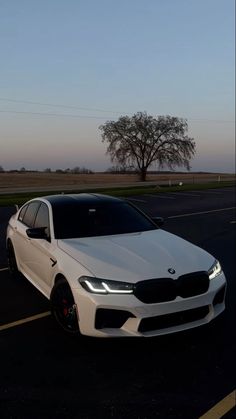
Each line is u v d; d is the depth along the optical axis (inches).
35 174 3590.1
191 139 2662.4
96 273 171.9
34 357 168.9
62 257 193.9
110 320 167.6
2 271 311.3
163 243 202.5
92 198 252.7
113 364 161.9
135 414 129.0
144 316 163.6
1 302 238.7
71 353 171.9
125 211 244.1
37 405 134.6
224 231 506.3
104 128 2669.8
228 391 141.6
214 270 186.4
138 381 148.9
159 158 2620.6
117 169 2677.2
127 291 165.3
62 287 188.7
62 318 189.2
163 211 743.7
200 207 815.1
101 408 132.4
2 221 613.0
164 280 167.8
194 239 449.7
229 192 1248.8
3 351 174.9
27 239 247.0
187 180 2630.4
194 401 135.8
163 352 171.6
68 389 144.0
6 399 138.3
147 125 2623.0
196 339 183.8
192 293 172.9
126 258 181.5
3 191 1518.2
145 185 1937.7
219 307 185.8
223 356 167.6
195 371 155.6
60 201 244.1
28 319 212.1
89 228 221.1
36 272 233.3
